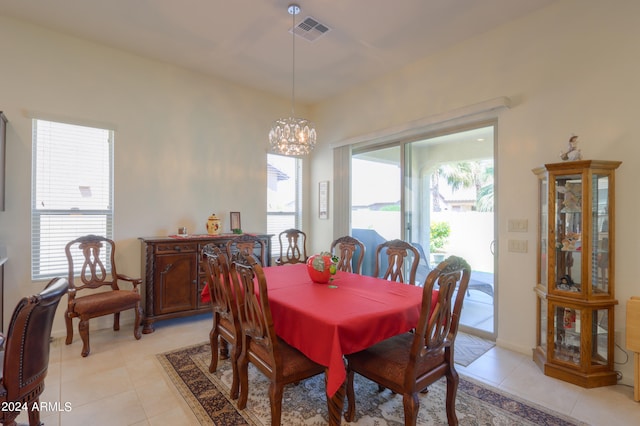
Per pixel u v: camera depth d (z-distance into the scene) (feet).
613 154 7.97
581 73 8.46
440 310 5.44
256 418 6.43
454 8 9.16
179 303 11.37
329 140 16.26
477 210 11.07
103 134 11.54
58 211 10.73
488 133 10.80
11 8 9.34
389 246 9.86
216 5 9.11
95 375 8.03
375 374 5.77
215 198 14.07
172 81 12.91
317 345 5.41
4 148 9.65
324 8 9.21
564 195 8.20
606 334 7.79
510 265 9.82
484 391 7.45
